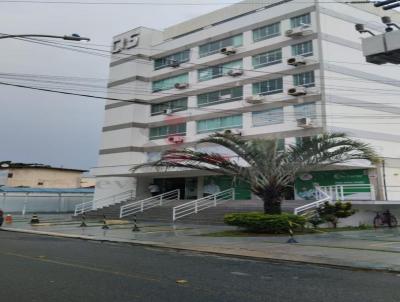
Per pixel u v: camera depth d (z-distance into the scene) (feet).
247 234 62.34
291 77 111.24
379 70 113.60
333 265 35.22
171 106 140.97
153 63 150.20
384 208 90.79
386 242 52.01
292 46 112.78
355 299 22.79
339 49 108.58
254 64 120.98
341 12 111.24
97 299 21.76
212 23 138.10
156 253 43.68
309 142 63.72
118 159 144.15
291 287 25.98
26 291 23.36
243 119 119.65
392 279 29.40
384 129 110.93
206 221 89.45
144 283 26.13
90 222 96.58
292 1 114.83
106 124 151.12
